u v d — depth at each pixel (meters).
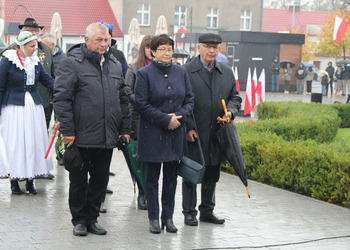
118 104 5.91
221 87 6.45
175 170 6.17
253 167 9.35
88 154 5.88
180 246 5.65
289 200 7.89
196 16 50.81
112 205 7.29
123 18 47.31
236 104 6.52
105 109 5.77
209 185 6.55
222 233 6.17
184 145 6.20
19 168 7.60
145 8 48.50
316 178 8.05
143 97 5.98
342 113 17.98
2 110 7.70
